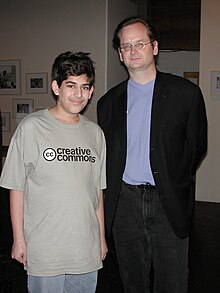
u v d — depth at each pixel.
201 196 5.73
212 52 5.51
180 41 6.78
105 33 5.69
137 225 2.15
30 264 1.67
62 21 5.91
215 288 2.97
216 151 5.60
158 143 2.03
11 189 1.68
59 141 1.67
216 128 5.58
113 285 3.00
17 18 6.16
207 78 5.57
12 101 6.32
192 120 2.08
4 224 4.41
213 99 5.56
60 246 1.66
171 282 2.15
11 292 2.82
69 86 1.67
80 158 1.70
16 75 6.26
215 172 5.63
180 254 2.13
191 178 2.19
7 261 3.39
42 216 1.65
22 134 1.66
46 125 1.68
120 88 2.20
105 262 3.40
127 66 2.07
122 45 2.04
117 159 2.12
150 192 2.08
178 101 2.04
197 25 6.65
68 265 1.68
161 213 2.09
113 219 2.16
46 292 1.68
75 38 5.86
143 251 2.22
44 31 6.02
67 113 1.71
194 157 2.22
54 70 1.71
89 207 1.71
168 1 6.76
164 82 2.08
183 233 2.09
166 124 2.03
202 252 3.71
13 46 6.23
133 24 2.00
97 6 5.70
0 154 4.10
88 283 1.78
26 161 1.66
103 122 2.23
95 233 1.76
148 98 2.09
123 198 2.15
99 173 1.81
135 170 2.09
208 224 4.59
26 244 1.69
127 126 2.11
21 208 1.70
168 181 2.03
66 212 1.65
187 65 6.80
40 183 1.65
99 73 5.77
